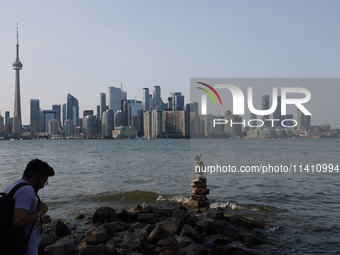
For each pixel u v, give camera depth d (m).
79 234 8.34
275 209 11.21
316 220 9.69
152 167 29.86
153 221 9.41
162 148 90.81
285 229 8.78
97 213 9.55
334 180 18.64
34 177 3.80
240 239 7.81
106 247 6.61
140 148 93.19
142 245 6.89
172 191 15.70
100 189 16.22
